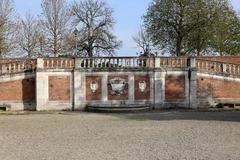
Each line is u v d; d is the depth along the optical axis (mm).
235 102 45906
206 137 20719
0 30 50531
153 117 34625
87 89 44406
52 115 37906
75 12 72688
